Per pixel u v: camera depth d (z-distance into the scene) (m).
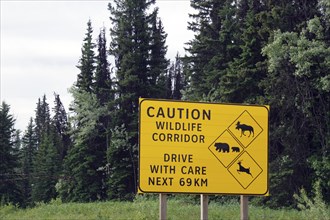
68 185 72.81
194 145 18.92
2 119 81.31
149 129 18.66
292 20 44.72
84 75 78.12
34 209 34.59
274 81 42.50
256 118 19.52
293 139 42.94
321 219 27.09
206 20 62.91
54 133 103.88
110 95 75.81
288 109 43.19
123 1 70.06
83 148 70.19
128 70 67.19
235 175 19.17
